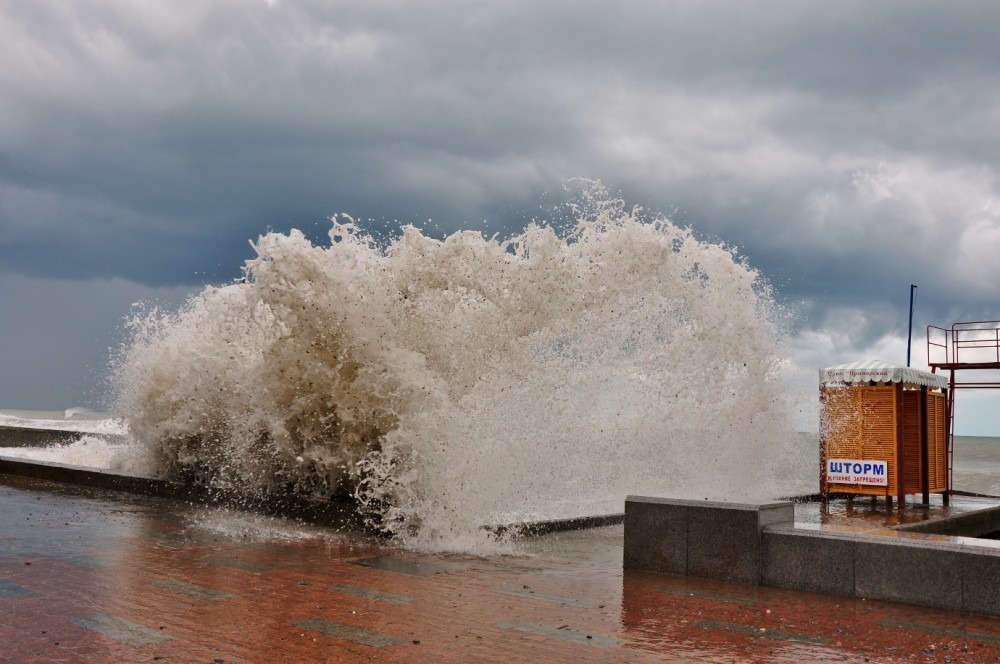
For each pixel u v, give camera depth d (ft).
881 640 15.24
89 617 15.46
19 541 23.40
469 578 20.43
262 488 34.19
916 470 38.96
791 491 41.86
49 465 41.73
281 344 32.78
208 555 22.45
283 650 13.79
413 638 14.67
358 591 18.53
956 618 16.87
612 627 15.87
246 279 32.99
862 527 29.76
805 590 19.27
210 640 14.21
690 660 13.83
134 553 22.17
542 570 21.74
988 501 42.60
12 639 13.94
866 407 37.93
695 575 20.84
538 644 14.52
